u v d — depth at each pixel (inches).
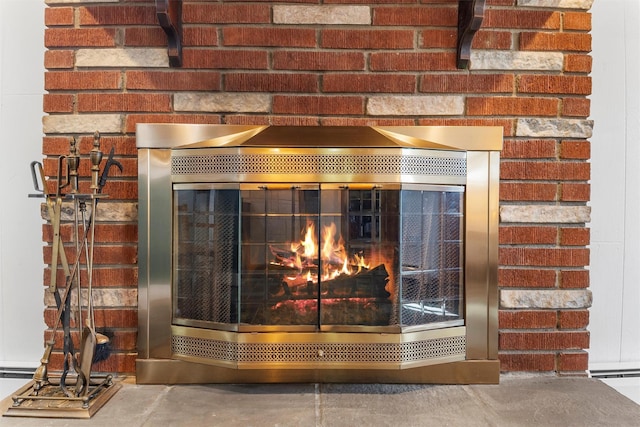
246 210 68.9
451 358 73.4
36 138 90.8
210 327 70.9
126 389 72.1
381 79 78.2
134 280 77.7
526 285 78.5
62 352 77.2
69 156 68.8
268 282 69.4
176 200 73.9
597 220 92.4
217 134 73.3
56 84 78.1
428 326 71.6
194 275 72.6
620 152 92.5
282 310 69.7
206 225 71.5
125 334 77.4
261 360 69.2
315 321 69.7
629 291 92.5
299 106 77.9
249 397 68.7
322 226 69.1
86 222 77.6
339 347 69.5
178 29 76.2
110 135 78.4
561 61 78.9
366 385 73.7
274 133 71.0
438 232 72.7
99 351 72.5
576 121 79.0
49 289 69.1
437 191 72.4
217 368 74.0
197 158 71.6
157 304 74.4
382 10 78.0
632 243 92.5
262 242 69.2
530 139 78.8
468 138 74.8
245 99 77.9
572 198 78.9
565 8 79.1
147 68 78.0
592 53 92.0
